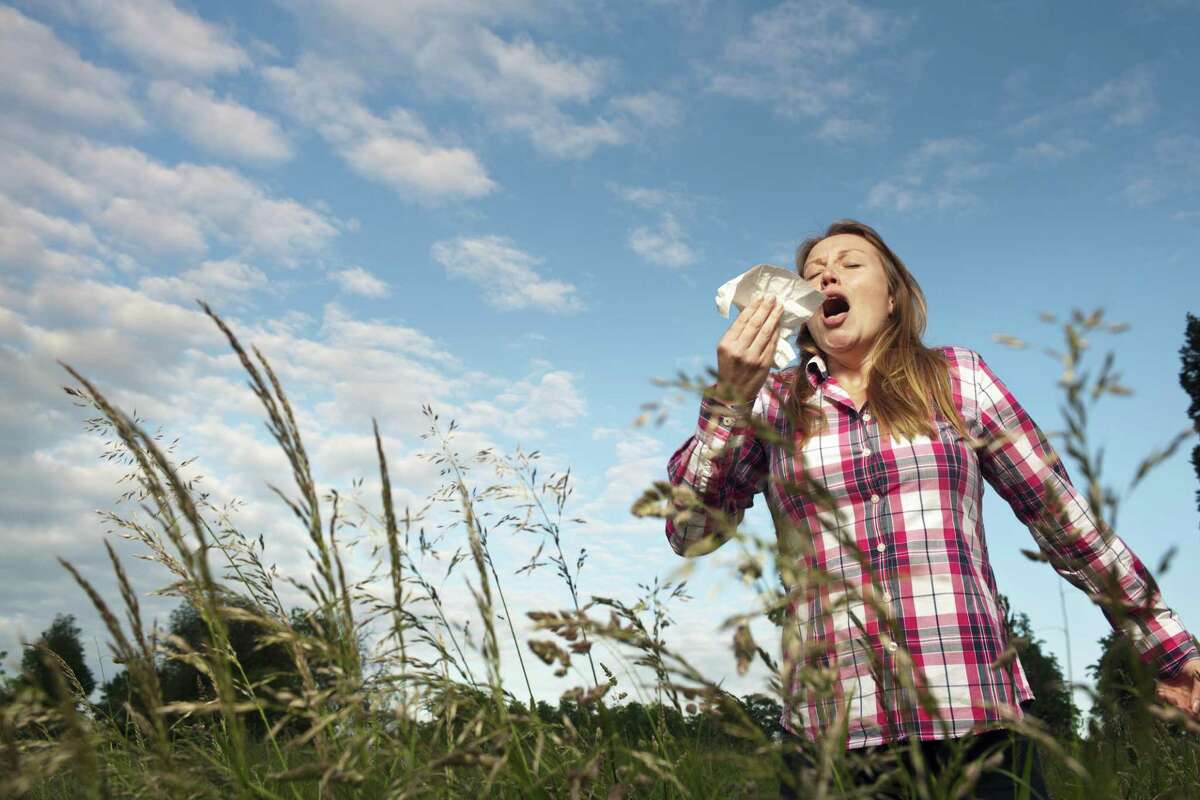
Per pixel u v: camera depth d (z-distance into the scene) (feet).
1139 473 2.88
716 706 3.92
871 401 8.25
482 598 4.59
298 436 4.63
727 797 4.85
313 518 4.66
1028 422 8.18
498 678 4.59
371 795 4.91
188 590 5.08
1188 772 4.83
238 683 4.96
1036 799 5.87
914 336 9.30
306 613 4.77
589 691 4.31
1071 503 7.41
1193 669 6.27
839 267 9.42
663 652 3.94
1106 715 3.71
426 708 4.78
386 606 4.94
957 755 3.89
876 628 6.68
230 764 5.25
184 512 4.36
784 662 3.97
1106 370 2.83
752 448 8.70
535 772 4.52
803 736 4.00
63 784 5.67
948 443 7.94
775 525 8.36
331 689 4.44
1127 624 3.33
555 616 4.09
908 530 7.57
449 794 4.73
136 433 4.24
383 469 4.93
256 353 4.58
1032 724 4.00
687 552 3.53
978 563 7.66
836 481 7.95
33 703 4.15
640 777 4.38
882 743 6.20
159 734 4.34
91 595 4.07
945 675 6.85
